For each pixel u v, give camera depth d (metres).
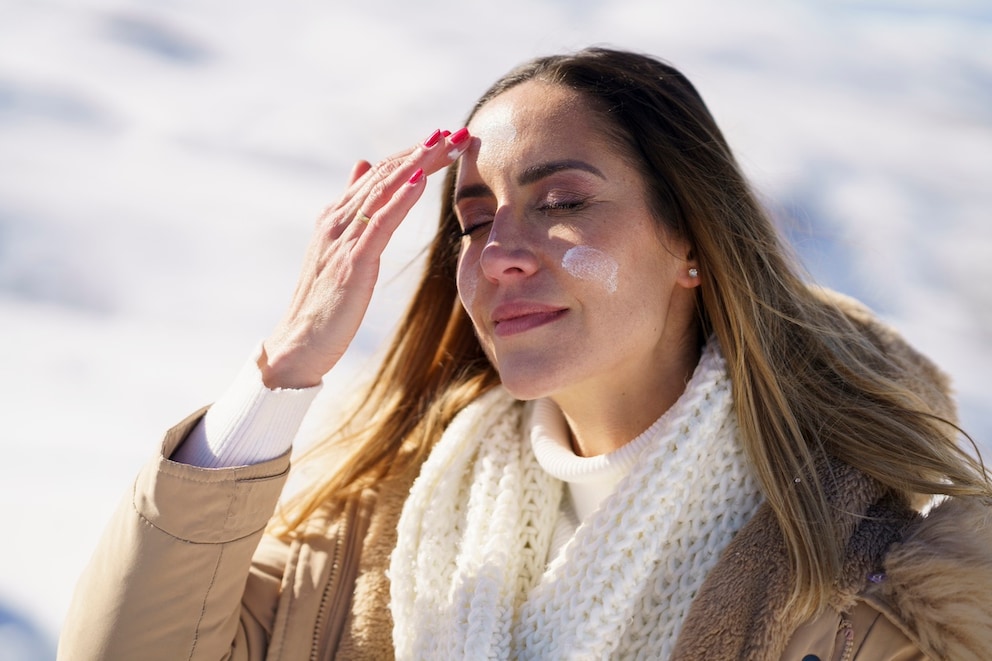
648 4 8.39
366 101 7.04
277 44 7.82
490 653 1.62
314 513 1.99
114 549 1.66
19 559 3.29
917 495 1.68
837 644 1.46
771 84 7.07
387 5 8.45
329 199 6.00
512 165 1.65
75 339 4.62
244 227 5.66
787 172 5.84
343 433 2.13
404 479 1.98
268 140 6.61
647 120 1.69
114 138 6.45
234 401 1.69
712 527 1.62
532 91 1.71
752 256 1.74
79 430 4.00
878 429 1.63
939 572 1.42
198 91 7.08
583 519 1.79
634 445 1.67
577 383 1.61
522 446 1.87
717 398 1.64
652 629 1.60
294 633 1.82
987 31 7.92
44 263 5.16
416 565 1.77
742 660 1.46
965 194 5.77
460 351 2.07
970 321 4.59
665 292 1.68
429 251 2.06
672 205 1.69
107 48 7.48
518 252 1.60
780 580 1.49
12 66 7.05
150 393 4.28
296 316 1.73
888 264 4.95
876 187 5.77
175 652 1.66
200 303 5.00
